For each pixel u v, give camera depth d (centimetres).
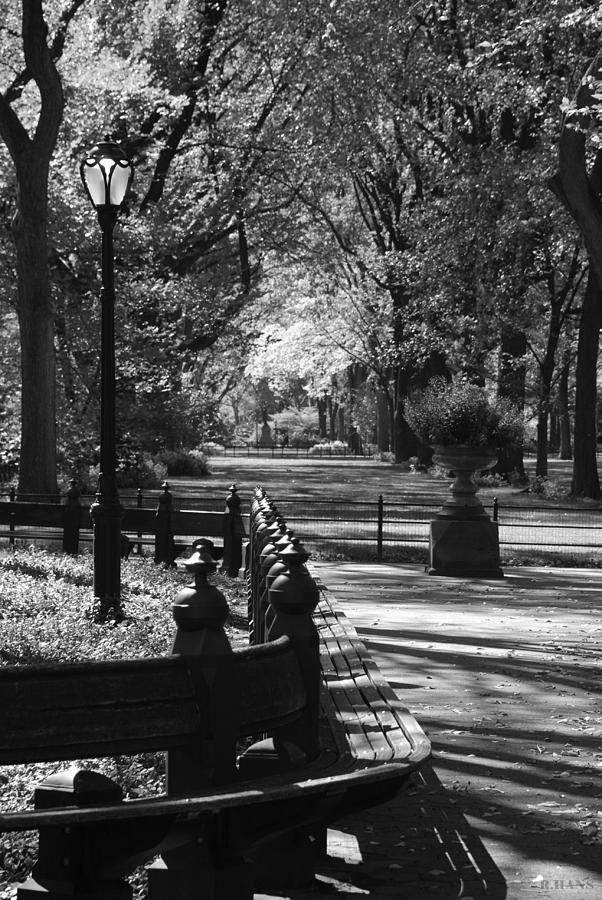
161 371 3716
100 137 3522
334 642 802
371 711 567
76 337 3509
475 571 1858
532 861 535
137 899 463
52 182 3450
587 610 1478
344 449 10662
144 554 2022
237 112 4462
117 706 355
